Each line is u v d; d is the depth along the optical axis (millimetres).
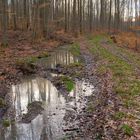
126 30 58062
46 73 20000
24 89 15953
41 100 13953
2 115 12117
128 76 16797
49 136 9859
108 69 19125
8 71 19141
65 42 38781
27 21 44094
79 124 10633
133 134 9055
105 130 9711
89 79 17547
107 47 32094
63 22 56688
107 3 68812
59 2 55469
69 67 21391
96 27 64625
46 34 39625
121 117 10383
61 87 16234
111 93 13594
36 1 38031
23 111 12508
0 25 38688
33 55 26375
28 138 9812
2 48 28094
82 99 13703
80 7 53000
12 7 45094
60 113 12031
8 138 9922
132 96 12781
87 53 28734
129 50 29938
